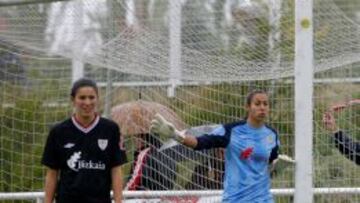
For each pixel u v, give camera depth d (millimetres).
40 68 36094
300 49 26422
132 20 30141
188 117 33500
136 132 33719
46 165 23953
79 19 30172
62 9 29938
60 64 36344
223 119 33438
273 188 33188
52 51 31812
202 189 33094
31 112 35625
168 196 31641
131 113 33812
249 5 30250
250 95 26750
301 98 26469
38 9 29812
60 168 23922
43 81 36094
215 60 31250
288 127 33062
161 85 33969
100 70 36438
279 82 33219
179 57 31328
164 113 33625
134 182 33094
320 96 32688
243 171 26312
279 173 29625
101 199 23656
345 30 29891
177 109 33688
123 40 30594
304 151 26531
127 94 35188
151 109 33750
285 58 31031
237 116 33312
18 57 35562
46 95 36125
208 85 33500
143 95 34312
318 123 32562
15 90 35844
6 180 35344
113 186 23844
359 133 32750
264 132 26688
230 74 31969
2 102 35594
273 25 30312
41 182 35219
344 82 32625
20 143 35344
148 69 31844
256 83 33219
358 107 32750
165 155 33250
